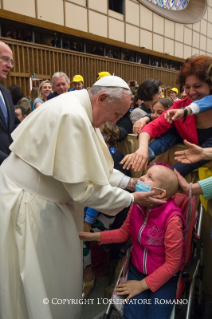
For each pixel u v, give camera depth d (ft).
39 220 3.96
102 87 3.88
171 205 4.40
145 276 4.58
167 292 4.30
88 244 6.18
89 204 3.92
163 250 4.40
